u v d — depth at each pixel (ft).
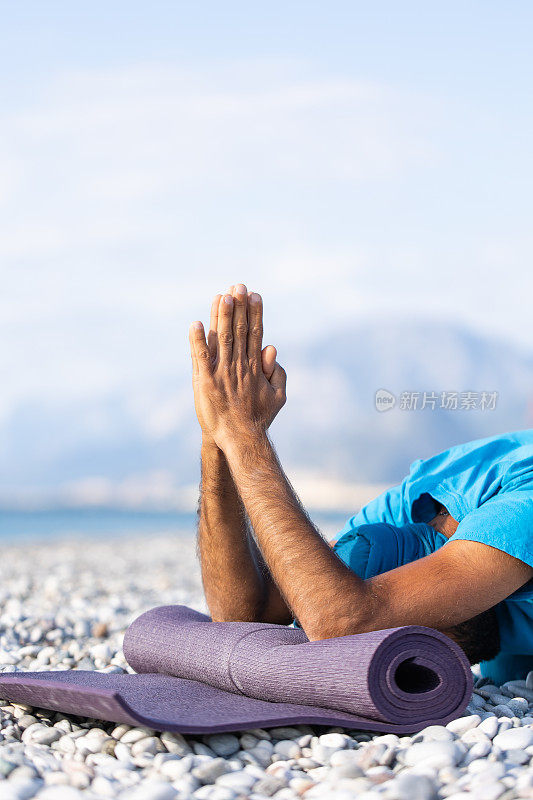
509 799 6.26
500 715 8.94
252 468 8.98
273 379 9.52
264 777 7.11
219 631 9.41
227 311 9.26
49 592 24.48
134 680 9.45
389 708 7.77
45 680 8.36
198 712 8.00
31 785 6.81
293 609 8.38
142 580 31.17
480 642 9.13
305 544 8.39
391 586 8.21
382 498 10.69
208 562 10.48
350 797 6.36
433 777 6.79
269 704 8.34
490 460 9.88
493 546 8.18
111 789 6.81
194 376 9.52
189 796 6.58
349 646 7.83
